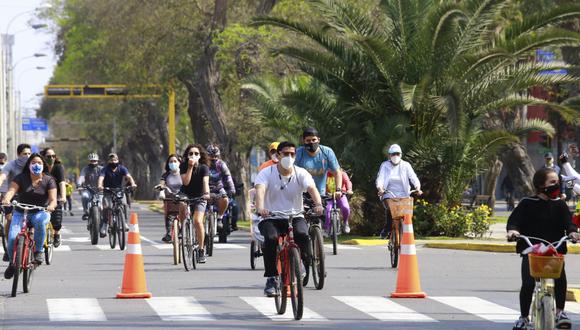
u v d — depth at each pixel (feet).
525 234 96.37
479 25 257.55
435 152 255.91
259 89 279.90
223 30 383.04
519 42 254.88
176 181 188.03
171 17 416.26
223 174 199.62
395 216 173.17
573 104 260.21
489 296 134.92
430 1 260.42
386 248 222.69
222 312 119.24
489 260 190.19
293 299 113.09
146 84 456.45
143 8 422.41
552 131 261.44
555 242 94.27
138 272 133.39
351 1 311.47
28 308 123.65
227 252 211.00
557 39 252.83
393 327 108.27
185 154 173.68
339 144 265.13
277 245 116.78
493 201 385.50
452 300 130.52
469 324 110.73
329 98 266.57
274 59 363.97
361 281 152.56
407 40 260.21
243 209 399.85
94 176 240.73
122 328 107.34
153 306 124.67
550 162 283.38
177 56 419.95
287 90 274.98
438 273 165.78
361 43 253.65
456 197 259.80
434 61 258.37
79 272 170.09
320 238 141.28
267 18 263.29
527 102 259.60
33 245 139.54
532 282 95.25
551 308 89.40
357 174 259.60
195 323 110.63
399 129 253.85
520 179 374.22
